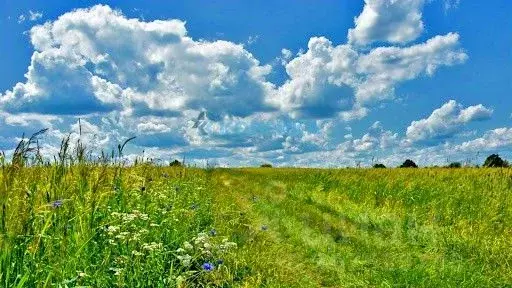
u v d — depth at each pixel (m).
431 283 7.08
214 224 9.99
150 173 10.67
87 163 6.61
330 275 8.02
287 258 8.85
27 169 5.34
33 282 4.44
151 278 5.79
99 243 5.85
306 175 28.45
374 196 16.20
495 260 8.34
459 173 20.42
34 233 4.81
